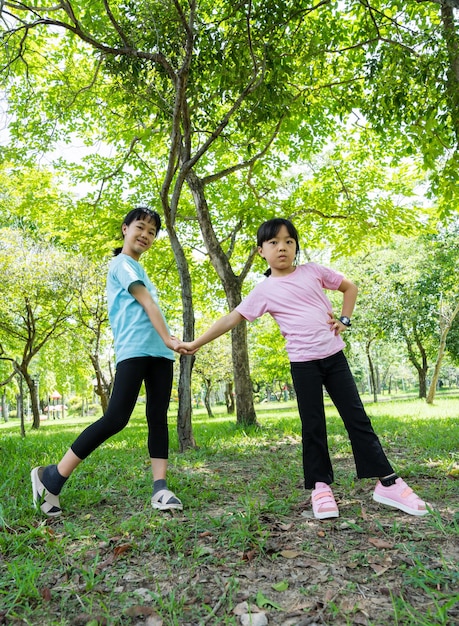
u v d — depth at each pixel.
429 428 7.01
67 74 8.88
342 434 6.71
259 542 2.24
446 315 20.72
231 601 1.74
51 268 15.89
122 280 3.03
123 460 4.93
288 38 6.75
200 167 10.84
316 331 2.90
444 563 1.91
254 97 5.73
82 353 21.83
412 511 2.65
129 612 1.68
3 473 4.00
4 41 5.41
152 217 3.29
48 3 7.86
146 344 3.00
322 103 8.98
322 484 2.77
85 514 2.88
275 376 25.34
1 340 19.06
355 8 7.18
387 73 6.27
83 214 11.03
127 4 5.22
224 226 12.15
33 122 8.77
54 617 1.69
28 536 2.38
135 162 10.27
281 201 11.44
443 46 5.60
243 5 5.27
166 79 5.71
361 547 2.20
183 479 3.84
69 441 8.01
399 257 21.34
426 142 6.90
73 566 2.07
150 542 2.31
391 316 22.89
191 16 4.83
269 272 3.20
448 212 7.67
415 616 1.58
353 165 11.37
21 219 16.83
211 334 3.05
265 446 6.05
